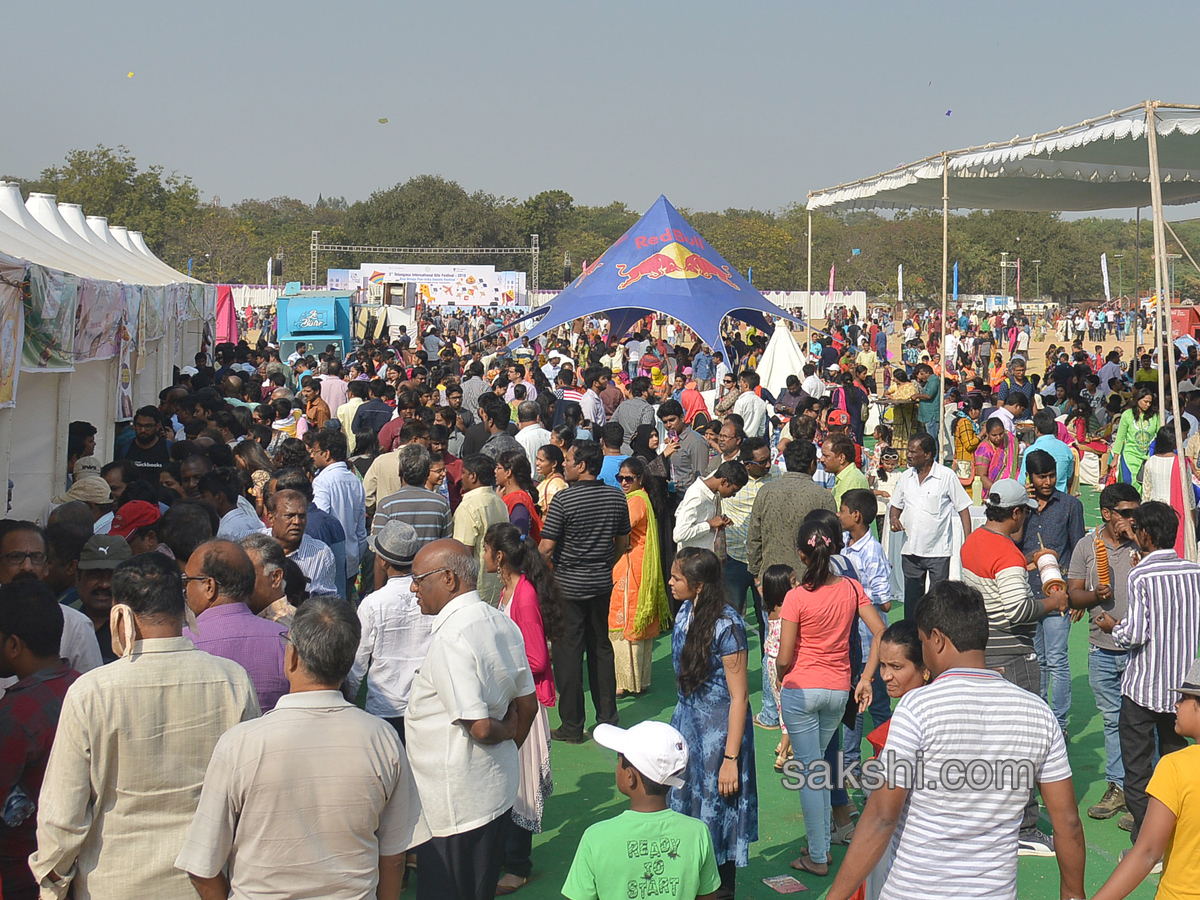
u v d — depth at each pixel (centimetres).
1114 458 1182
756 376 1390
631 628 736
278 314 2525
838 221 8444
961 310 4922
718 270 1755
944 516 721
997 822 304
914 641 387
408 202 8162
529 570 518
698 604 443
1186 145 1118
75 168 6012
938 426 1560
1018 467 1105
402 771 312
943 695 311
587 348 2664
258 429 965
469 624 391
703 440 920
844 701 495
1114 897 317
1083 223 9781
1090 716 719
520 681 403
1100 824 556
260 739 293
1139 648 484
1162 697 475
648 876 303
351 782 296
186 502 505
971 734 304
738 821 445
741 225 7512
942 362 1209
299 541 548
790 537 649
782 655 493
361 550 743
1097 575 557
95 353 845
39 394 769
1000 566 515
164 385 1362
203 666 321
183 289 1397
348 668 308
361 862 299
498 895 478
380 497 812
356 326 3125
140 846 307
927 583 728
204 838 289
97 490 659
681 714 450
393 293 4600
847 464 771
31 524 462
